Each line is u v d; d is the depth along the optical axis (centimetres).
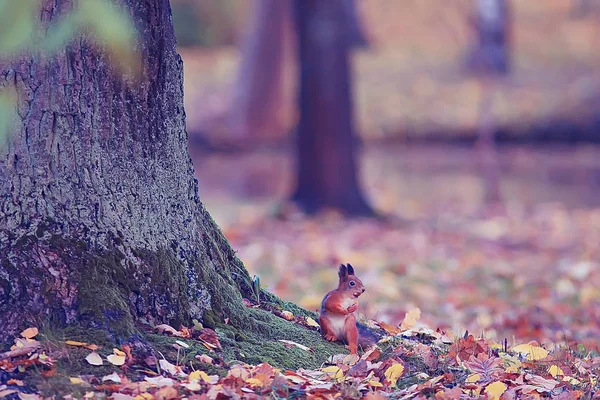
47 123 672
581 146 4516
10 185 668
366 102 4925
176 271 726
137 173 709
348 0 4825
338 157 2438
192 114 4966
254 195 3080
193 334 714
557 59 5356
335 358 739
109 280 681
